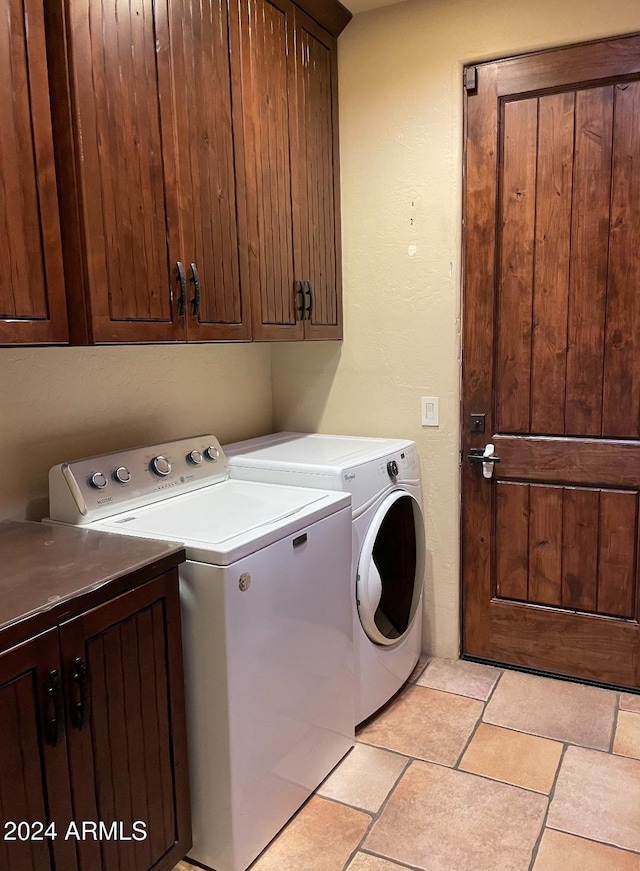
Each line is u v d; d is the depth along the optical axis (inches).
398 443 99.7
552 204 91.2
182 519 69.7
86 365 79.0
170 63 66.6
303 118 92.0
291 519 69.5
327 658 76.7
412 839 68.6
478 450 100.5
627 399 90.7
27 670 45.4
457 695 95.7
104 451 82.5
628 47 84.0
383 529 93.3
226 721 61.0
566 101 88.4
